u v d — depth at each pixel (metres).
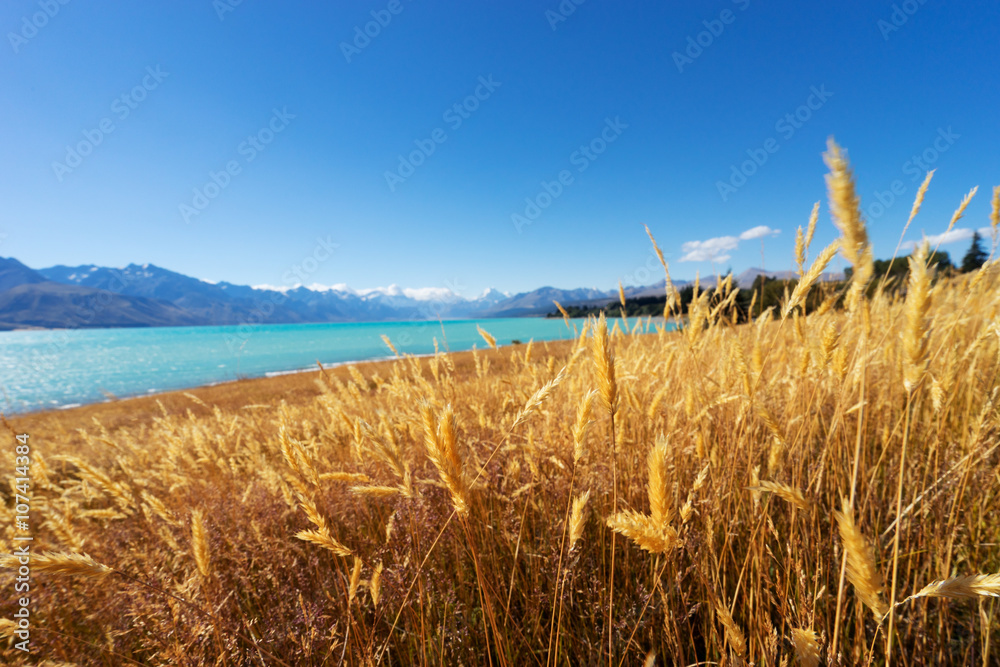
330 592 2.37
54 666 1.62
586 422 1.44
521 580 2.32
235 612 2.28
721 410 2.49
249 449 3.98
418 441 3.07
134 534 2.93
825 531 2.16
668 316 2.94
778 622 1.85
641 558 2.28
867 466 2.54
